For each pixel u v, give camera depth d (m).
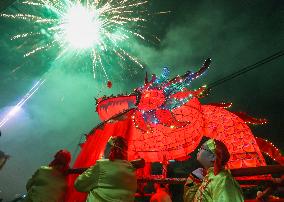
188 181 3.58
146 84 5.64
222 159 2.72
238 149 4.96
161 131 5.84
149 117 5.45
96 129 5.09
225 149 2.78
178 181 3.89
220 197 2.49
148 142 5.90
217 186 2.56
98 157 4.90
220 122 5.35
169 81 5.54
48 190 3.98
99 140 5.01
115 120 5.18
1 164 3.95
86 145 5.04
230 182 2.56
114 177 3.26
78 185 3.37
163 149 5.83
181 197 8.41
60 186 4.07
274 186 3.08
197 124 5.54
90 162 4.91
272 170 2.69
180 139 5.74
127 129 5.27
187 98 5.43
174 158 5.80
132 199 3.31
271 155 4.94
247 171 2.77
